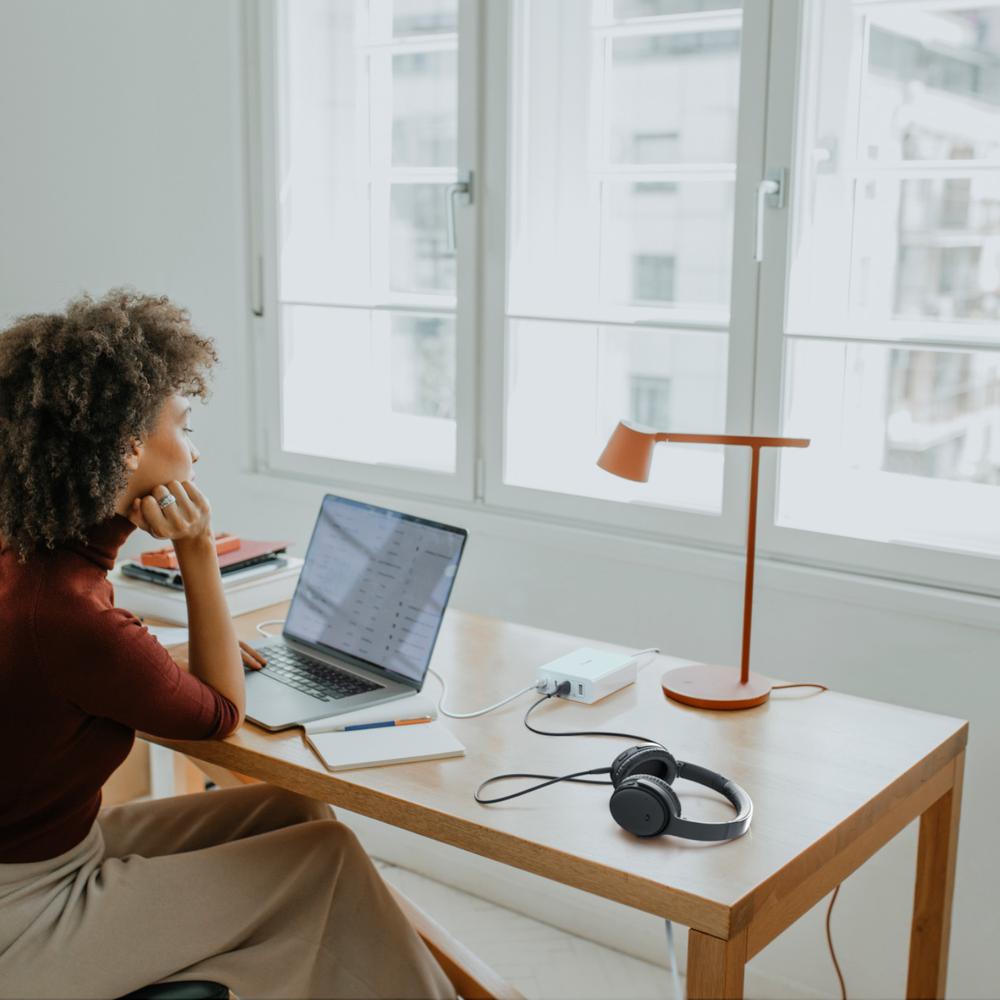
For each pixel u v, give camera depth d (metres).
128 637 1.66
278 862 1.80
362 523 2.17
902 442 2.31
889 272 2.28
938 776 1.84
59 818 1.70
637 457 1.95
